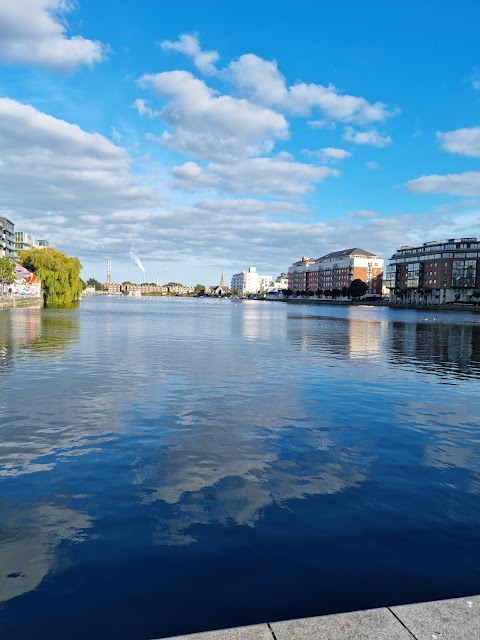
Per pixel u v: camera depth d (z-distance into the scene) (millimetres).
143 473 9883
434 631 4121
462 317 102688
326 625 4191
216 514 8008
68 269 111938
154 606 5566
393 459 10992
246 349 33344
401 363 27703
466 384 21016
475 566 6473
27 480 9477
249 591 5852
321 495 8859
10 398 16734
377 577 6172
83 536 7223
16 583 6004
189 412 15039
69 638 5062
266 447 11711
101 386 19016
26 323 55156
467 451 11688
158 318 75125
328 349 34406
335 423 14086
